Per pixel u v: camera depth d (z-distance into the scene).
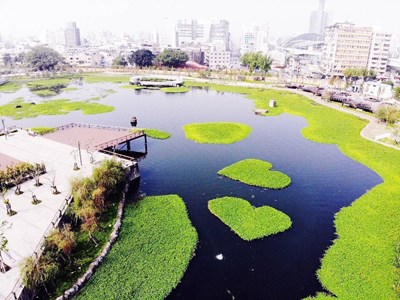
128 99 121.19
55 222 35.22
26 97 122.50
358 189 50.91
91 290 29.27
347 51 186.50
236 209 43.69
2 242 30.34
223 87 151.38
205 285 31.02
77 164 50.66
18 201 40.22
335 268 32.84
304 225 41.12
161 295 29.28
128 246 35.47
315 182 53.09
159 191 49.19
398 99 112.56
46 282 28.47
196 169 57.25
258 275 32.50
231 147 69.12
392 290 29.75
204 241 37.50
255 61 183.12
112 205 43.03
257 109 101.94
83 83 161.50
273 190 50.03
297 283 31.53
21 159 52.34
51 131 67.06
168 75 188.62
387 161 61.41
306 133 79.12
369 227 40.00
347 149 68.00
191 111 102.62
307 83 163.88
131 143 70.56
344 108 106.88
